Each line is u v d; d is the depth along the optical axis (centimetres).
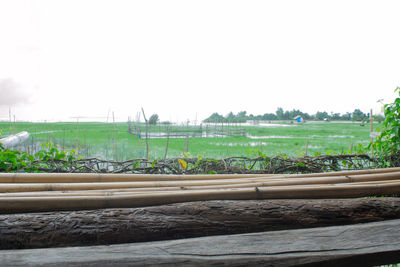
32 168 183
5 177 121
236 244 90
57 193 101
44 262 80
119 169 194
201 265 87
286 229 98
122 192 105
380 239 96
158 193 103
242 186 118
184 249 87
